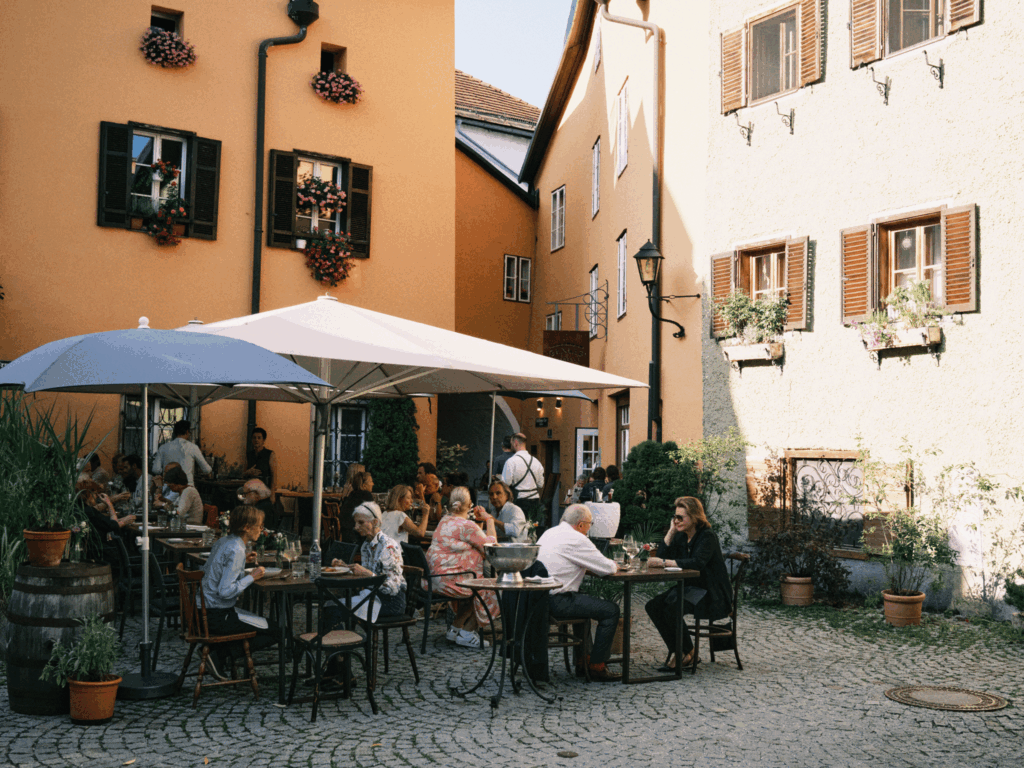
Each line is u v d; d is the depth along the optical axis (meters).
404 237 15.62
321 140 15.01
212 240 14.06
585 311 19.67
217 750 5.45
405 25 15.81
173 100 13.89
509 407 21.73
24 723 5.89
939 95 10.66
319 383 5.91
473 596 8.20
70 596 6.08
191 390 10.79
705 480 12.79
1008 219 9.99
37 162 12.96
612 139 17.80
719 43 13.34
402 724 6.03
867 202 11.39
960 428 10.32
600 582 7.87
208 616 6.41
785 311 12.27
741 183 12.98
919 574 10.35
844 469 11.60
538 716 6.25
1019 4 9.96
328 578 6.19
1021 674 7.55
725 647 7.93
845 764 5.33
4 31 12.82
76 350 5.81
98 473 12.37
